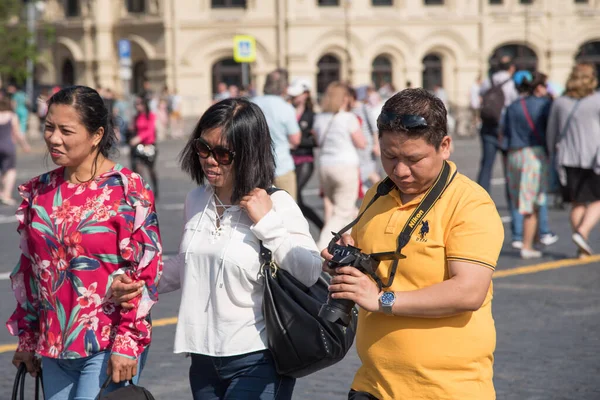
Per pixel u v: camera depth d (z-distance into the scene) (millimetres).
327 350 4504
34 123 48562
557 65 58688
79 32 57312
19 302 4930
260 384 4637
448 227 4008
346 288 3961
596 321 9438
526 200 12602
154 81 56500
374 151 15789
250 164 4621
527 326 9266
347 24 55906
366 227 4215
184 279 4754
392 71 57344
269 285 4566
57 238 4664
